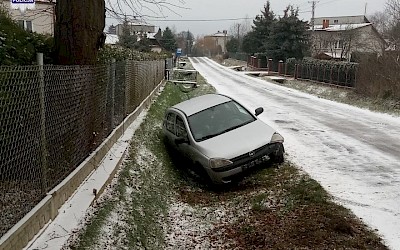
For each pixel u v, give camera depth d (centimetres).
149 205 668
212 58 11062
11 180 417
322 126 1368
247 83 3538
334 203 636
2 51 508
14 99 413
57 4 720
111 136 855
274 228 578
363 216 586
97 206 566
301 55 5097
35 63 567
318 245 509
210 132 884
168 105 1844
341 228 541
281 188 736
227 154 796
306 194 679
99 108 770
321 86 2891
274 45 5212
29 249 417
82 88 645
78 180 607
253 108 1858
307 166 859
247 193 746
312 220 581
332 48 5497
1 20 607
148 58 1975
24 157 439
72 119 596
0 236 375
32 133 457
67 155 578
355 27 5522
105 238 494
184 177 902
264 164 849
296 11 5162
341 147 1039
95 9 735
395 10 2389
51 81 509
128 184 698
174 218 668
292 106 1944
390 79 1981
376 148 1023
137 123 1157
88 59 729
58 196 518
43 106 481
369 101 2000
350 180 754
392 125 1392
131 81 1209
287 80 3825
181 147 923
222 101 988
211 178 798
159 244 560
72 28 711
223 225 628
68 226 484
